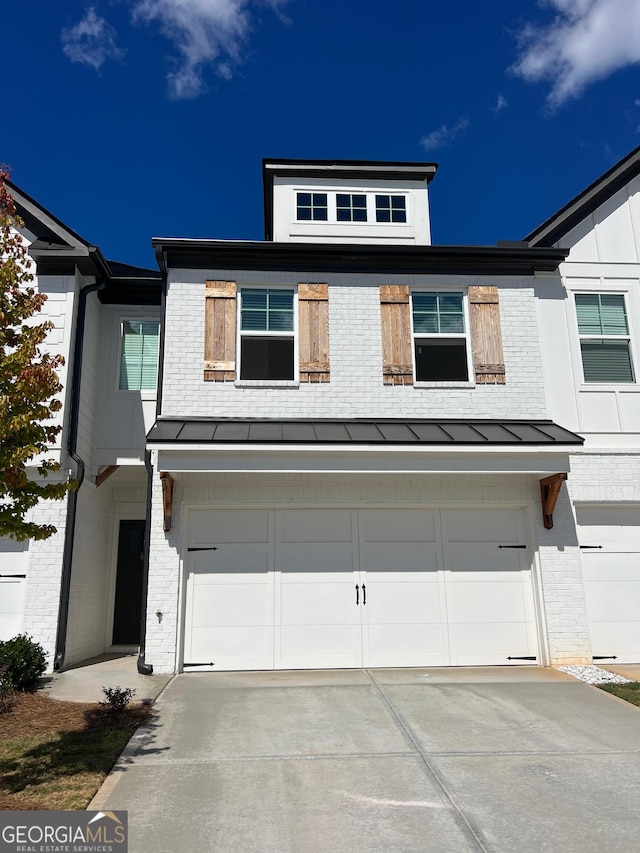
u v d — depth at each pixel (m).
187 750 5.88
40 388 5.17
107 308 11.73
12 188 10.35
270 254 10.34
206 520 9.55
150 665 8.94
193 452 8.58
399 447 8.70
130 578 12.16
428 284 10.62
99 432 11.19
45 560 9.38
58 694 7.86
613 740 6.18
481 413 10.17
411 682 8.41
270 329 10.36
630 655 9.57
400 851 4.11
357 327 10.34
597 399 10.37
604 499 9.95
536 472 9.00
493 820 4.52
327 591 9.51
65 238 10.43
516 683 8.34
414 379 10.21
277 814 4.61
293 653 9.29
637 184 11.27
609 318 10.82
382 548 9.70
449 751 5.87
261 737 6.23
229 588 9.40
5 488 5.08
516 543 9.88
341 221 12.27
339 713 7.02
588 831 4.36
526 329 10.54
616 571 9.86
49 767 5.43
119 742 6.05
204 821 4.49
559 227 10.98
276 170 12.37
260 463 8.66
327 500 9.61
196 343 10.04
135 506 12.34
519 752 5.85
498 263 10.70
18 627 9.18
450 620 9.56
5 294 5.77
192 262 10.32
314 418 9.92
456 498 9.77
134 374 11.55
